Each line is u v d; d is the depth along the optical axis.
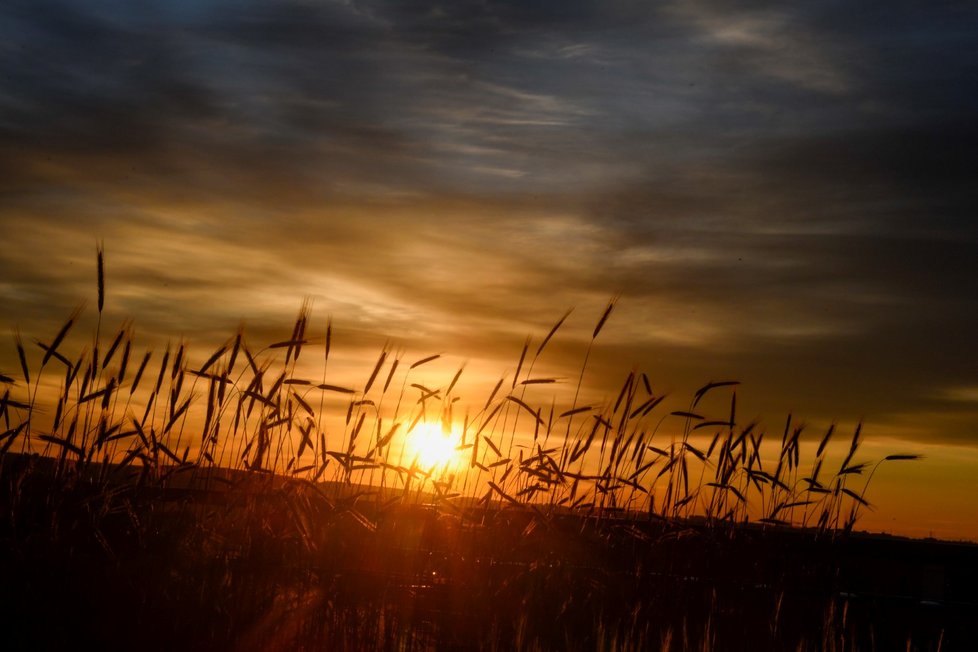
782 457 7.90
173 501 7.25
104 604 5.20
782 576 7.36
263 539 7.18
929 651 6.03
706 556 7.70
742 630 6.24
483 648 5.25
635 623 5.86
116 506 6.72
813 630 6.39
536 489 7.77
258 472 7.35
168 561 6.20
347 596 6.26
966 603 8.52
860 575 9.32
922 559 10.12
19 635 4.58
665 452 7.86
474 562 7.19
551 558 7.47
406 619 5.81
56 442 6.41
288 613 5.59
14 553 5.93
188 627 4.93
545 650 5.30
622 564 7.54
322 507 7.36
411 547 7.60
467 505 7.62
